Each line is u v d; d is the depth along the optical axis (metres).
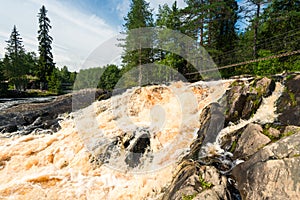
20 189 3.85
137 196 3.52
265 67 8.04
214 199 2.32
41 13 32.59
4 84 23.95
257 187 2.22
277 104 4.05
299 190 1.91
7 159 4.74
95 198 3.67
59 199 3.64
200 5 13.34
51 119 7.10
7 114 7.20
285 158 2.22
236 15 13.39
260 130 3.33
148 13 14.91
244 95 4.62
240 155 3.22
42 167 4.56
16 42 34.75
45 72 31.41
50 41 33.53
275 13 11.94
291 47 11.12
